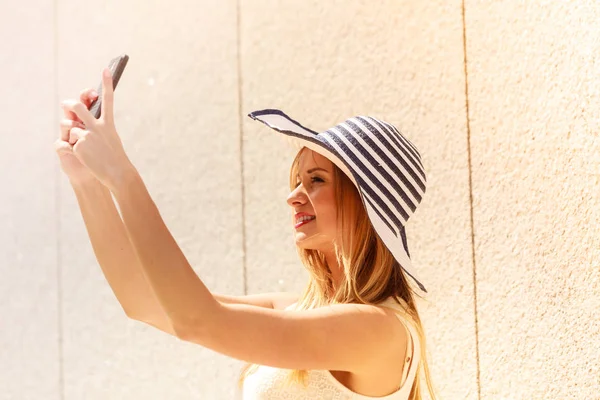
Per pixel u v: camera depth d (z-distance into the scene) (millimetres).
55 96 3422
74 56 3355
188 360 2955
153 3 3086
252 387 1650
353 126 1639
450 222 2350
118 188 1330
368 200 1524
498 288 2246
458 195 2338
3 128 3559
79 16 3336
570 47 2121
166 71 3031
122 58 1435
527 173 2199
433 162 2395
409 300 1678
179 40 3006
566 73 2125
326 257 1756
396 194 1602
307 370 1560
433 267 2377
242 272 2805
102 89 1382
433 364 2350
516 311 2209
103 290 3232
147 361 3072
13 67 3547
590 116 2070
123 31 3176
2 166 3551
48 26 3439
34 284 3432
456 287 2330
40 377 3389
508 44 2256
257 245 2775
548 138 2158
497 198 2260
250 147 2809
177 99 2998
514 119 2234
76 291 3309
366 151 1596
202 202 2914
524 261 2197
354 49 2580
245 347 1376
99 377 3211
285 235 2711
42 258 3418
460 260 2326
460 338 2312
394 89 2488
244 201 2812
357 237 1635
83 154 1322
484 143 2293
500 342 2236
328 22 2643
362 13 2568
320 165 1652
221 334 1353
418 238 2408
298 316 1439
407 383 1596
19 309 3467
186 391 2953
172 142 3000
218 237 2869
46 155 3441
